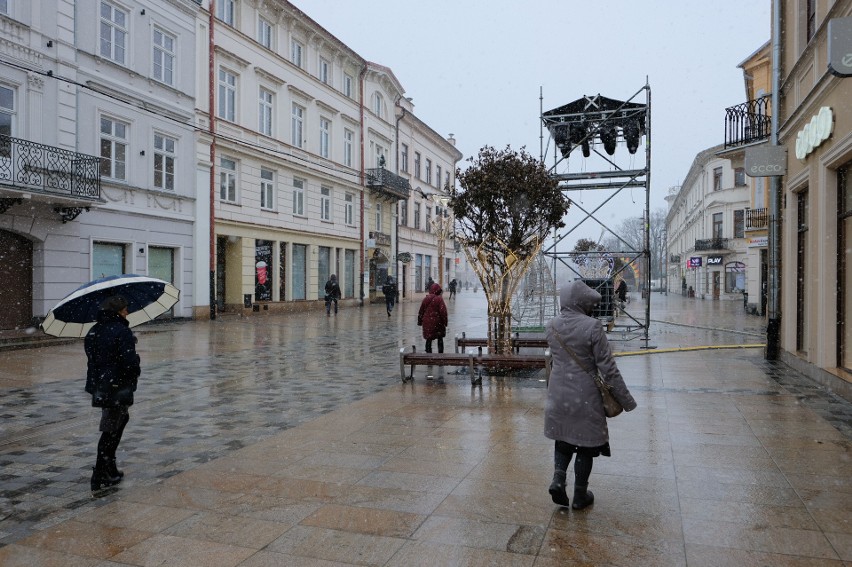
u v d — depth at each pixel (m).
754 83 29.33
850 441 5.93
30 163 16.05
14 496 4.69
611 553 3.57
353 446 5.95
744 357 12.40
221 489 4.76
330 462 5.43
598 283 17.73
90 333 4.89
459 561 3.50
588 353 4.18
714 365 11.22
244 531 3.95
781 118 11.23
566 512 4.20
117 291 5.57
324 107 31.69
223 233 24.62
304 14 29.05
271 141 27.53
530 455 5.56
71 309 5.20
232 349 14.42
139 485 4.89
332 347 14.98
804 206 10.53
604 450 4.27
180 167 22.22
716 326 20.98
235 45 25.19
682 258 69.12
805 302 10.34
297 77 29.41
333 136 32.72
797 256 10.79
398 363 12.09
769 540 3.72
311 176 30.73
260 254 27.23
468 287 98.12
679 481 4.80
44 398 8.50
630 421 6.80
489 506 4.32
